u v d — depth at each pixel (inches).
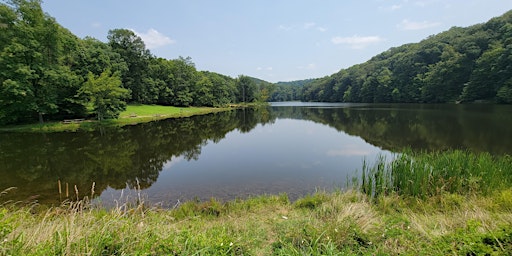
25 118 974.4
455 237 119.5
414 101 2314.2
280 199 266.1
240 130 962.1
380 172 286.2
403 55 2812.5
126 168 444.8
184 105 2331.4
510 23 1637.6
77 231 119.9
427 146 549.0
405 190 257.9
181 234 133.0
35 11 892.6
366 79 3093.0
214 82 2891.2
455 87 1845.5
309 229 151.3
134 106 1759.4
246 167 445.7
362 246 128.6
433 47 2341.3
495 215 170.6
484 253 99.8
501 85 1414.9
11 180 375.9
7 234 107.4
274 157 520.7
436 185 260.1
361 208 197.9
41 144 650.8
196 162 487.5
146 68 2031.3
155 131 911.0
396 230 141.1
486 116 914.7
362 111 1621.6
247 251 131.6
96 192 326.0
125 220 140.3
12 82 794.2
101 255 108.2
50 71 900.6
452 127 745.6
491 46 1581.0
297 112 1920.5
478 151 473.4
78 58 1175.6
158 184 357.4
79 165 464.4
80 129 921.5
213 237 138.1
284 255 121.4
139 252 108.1
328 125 1035.9
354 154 527.2
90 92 991.0
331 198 253.3
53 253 100.7
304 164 458.0
